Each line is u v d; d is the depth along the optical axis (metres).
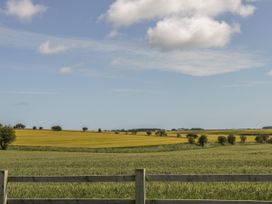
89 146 115.75
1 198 12.46
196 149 119.50
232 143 151.00
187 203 11.68
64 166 45.72
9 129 112.38
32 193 18.50
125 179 12.10
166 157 67.88
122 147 114.44
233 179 11.53
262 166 39.84
